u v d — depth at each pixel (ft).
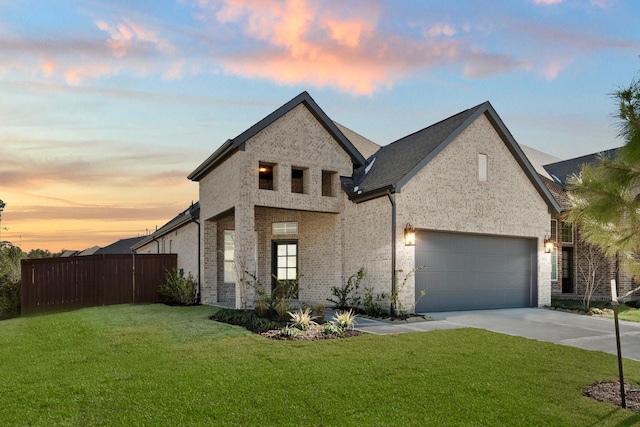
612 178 14.83
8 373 21.21
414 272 43.14
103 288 53.47
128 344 27.12
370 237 45.47
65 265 51.52
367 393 17.99
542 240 52.16
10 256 77.15
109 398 17.30
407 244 42.11
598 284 53.11
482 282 48.14
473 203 47.06
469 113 47.09
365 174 51.03
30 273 49.57
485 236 48.73
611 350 27.53
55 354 25.05
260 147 44.98
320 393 17.92
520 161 50.62
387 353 24.81
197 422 15.10
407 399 17.38
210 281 53.93
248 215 43.68
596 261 56.34
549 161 78.02
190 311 43.60
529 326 36.35
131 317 39.11
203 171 53.67
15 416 15.60
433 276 44.75
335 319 35.63
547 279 51.85
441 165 45.24
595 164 15.98
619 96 13.80
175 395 17.58
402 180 41.96
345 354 24.45
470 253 47.47
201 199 56.03
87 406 16.55
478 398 17.60
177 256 59.67
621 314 44.96
